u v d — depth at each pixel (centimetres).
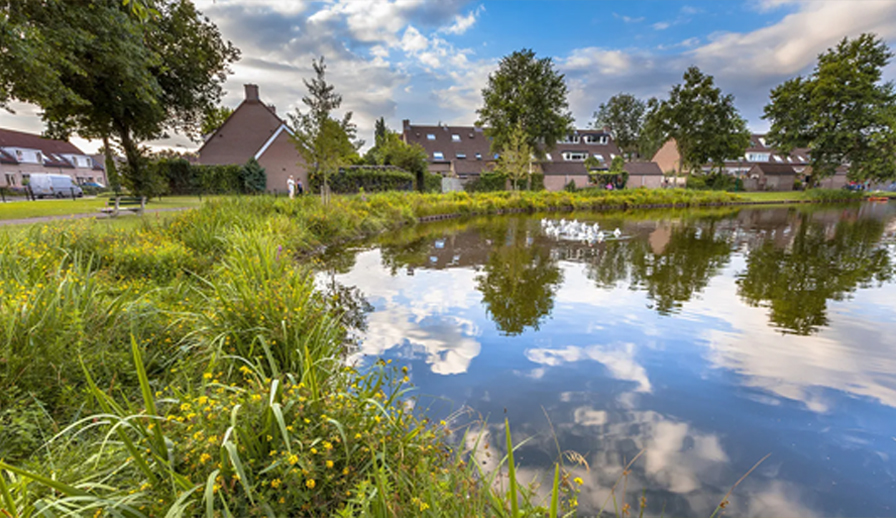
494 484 258
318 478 184
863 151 3459
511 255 1122
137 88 1248
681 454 309
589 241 1385
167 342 336
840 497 270
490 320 598
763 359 477
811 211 2673
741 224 1922
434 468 223
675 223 1980
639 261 1048
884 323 594
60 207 1510
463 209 2358
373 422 219
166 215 986
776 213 2550
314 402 207
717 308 664
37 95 1027
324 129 1471
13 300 285
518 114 3569
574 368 448
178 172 2538
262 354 326
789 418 360
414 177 3322
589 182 4341
